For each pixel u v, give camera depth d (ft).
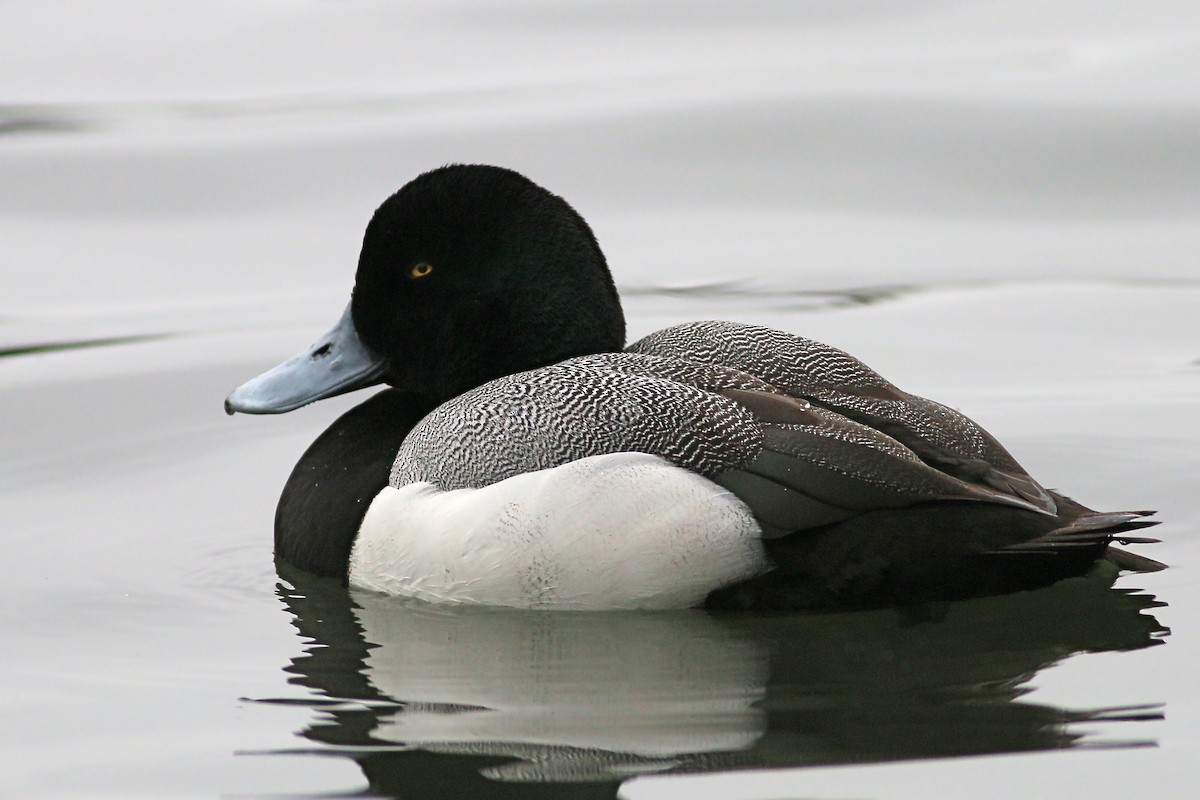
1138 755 25.31
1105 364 47.91
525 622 30.63
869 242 58.39
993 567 29.66
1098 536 29.40
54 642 31.17
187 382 48.08
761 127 65.62
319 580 33.22
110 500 39.65
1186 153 62.85
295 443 43.83
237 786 25.13
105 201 61.77
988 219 59.93
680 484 29.84
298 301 54.24
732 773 25.13
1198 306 52.70
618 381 31.19
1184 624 30.73
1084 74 69.26
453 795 24.71
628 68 72.74
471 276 34.04
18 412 45.60
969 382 46.85
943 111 66.28
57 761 26.11
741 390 31.17
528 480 30.32
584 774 25.21
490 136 65.10
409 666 29.37
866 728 26.58
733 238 58.65
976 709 27.20
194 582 34.27
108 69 73.67
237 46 76.64
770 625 30.42
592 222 59.67
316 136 65.87
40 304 54.24
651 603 30.40
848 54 73.46
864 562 29.50
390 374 35.50
